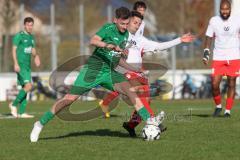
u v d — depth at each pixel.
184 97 76.19
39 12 112.19
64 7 125.06
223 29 41.66
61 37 80.44
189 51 77.62
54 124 37.59
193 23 143.50
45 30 95.94
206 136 30.30
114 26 28.52
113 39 28.50
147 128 28.84
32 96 77.44
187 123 36.59
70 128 35.28
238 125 35.19
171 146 26.86
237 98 71.94
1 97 77.50
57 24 121.75
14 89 77.25
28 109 57.09
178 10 146.75
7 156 24.98
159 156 24.34
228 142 28.00
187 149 25.97
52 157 24.53
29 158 24.41
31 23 46.25
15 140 29.91
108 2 122.00
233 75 41.84
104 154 25.03
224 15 41.56
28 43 46.22
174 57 75.44
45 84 77.44
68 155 24.91
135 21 32.09
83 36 77.06
